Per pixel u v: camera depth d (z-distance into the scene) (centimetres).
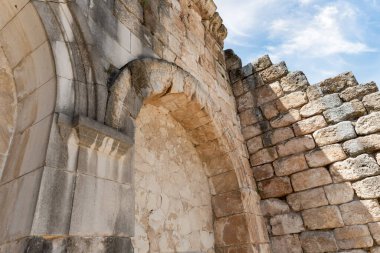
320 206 445
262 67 604
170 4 478
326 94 516
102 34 291
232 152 478
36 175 179
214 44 617
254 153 543
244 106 593
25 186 183
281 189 489
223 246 435
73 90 222
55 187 178
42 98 220
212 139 470
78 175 195
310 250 430
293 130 519
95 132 214
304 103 527
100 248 188
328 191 448
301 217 455
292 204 471
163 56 398
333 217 429
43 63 227
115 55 299
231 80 634
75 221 180
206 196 464
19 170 198
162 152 404
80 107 220
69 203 181
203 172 482
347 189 434
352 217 415
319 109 507
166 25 440
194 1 571
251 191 480
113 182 219
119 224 209
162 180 384
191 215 414
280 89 564
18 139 223
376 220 397
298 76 555
